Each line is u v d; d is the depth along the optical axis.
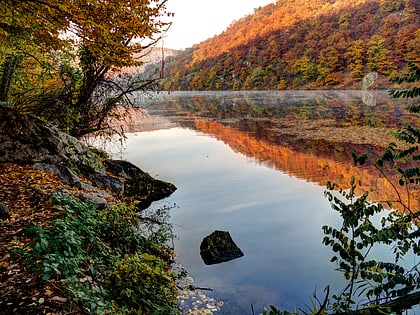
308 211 9.20
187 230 7.95
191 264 6.26
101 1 6.56
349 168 13.60
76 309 2.93
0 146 6.94
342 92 62.16
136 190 10.15
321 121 26.77
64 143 8.23
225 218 8.77
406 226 3.30
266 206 9.66
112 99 12.00
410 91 3.75
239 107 43.97
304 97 55.75
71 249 3.54
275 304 5.04
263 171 13.77
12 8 5.68
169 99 65.25
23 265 3.30
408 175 3.78
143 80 12.14
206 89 101.38
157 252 5.97
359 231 2.96
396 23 71.44
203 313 4.74
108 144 18.92
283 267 6.16
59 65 10.74
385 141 18.19
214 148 18.97
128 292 3.69
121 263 4.11
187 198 10.46
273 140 20.48
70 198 4.70
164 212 9.16
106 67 10.71
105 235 5.01
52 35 7.23
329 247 6.96
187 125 28.66
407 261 5.71
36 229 3.37
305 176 12.83
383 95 49.38
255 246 7.09
